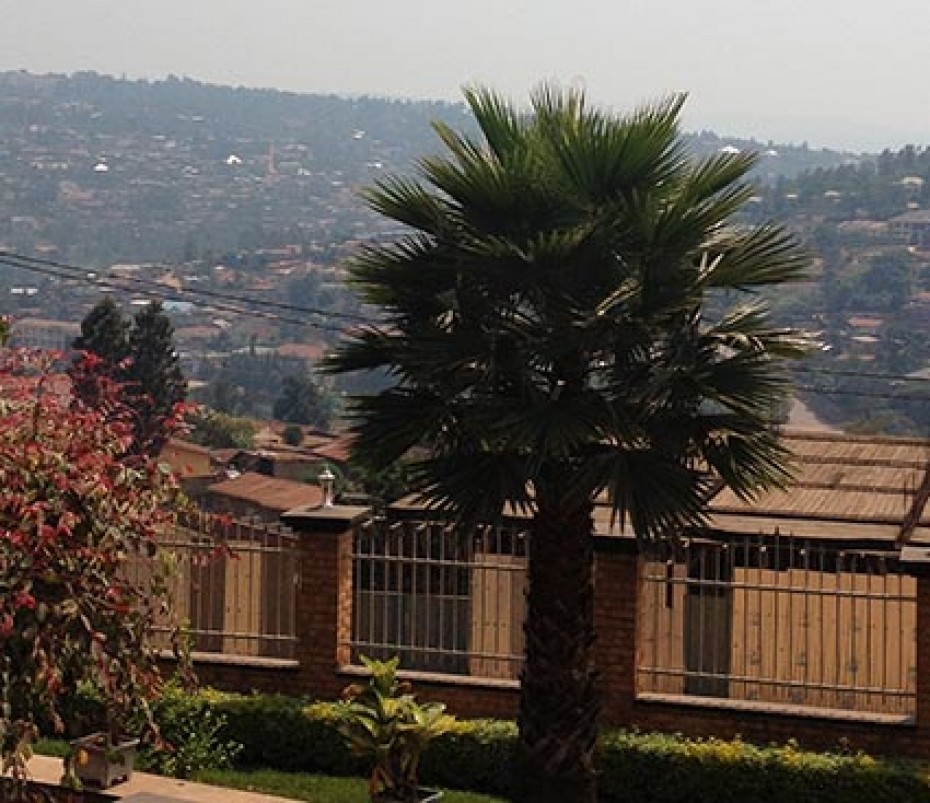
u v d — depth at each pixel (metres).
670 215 14.75
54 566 10.44
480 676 18.19
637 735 16.31
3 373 11.84
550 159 15.16
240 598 18.78
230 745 16.94
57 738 16.62
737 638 18.73
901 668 17.75
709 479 15.11
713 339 14.91
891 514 21.03
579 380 14.98
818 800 15.50
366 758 15.99
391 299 15.60
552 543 14.98
